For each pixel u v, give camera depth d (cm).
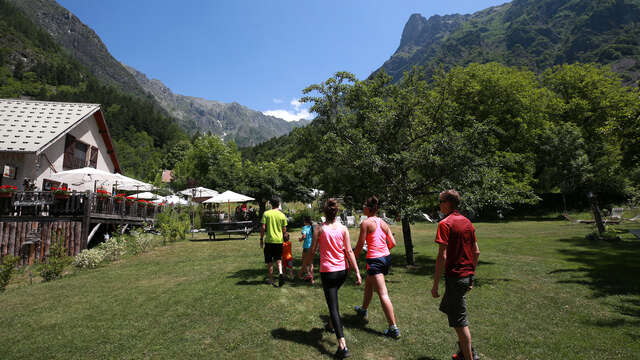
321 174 998
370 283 455
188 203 2678
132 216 1652
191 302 546
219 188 2594
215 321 457
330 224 402
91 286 684
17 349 377
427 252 1159
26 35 19338
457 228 331
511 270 791
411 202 870
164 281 716
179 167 5081
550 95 3284
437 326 440
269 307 516
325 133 959
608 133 1426
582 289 609
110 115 14000
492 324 448
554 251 1052
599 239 1286
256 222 2169
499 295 588
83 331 429
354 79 961
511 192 900
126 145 11431
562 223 2184
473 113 2547
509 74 2980
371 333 416
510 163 887
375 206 438
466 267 324
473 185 860
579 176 2636
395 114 925
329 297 371
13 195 1063
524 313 492
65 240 1067
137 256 1101
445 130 902
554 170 2797
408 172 952
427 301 561
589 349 364
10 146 1402
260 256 1066
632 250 1028
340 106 993
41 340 402
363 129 970
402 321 460
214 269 845
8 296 619
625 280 660
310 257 411
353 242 1441
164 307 523
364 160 838
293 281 705
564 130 2723
